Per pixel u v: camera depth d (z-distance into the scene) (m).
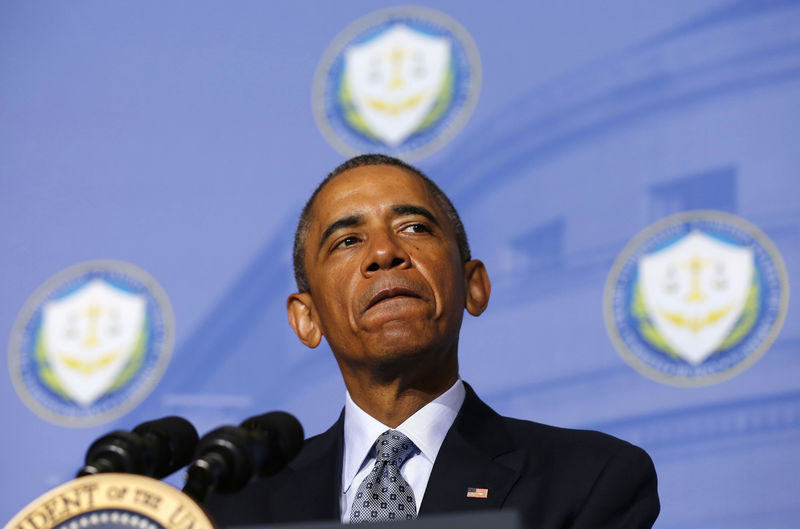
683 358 10.92
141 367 13.04
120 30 14.61
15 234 14.06
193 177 13.64
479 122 12.39
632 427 10.91
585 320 11.37
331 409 12.02
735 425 10.56
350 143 13.02
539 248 11.75
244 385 12.55
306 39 13.65
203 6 14.31
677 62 11.73
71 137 14.33
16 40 14.94
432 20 12.98
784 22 11.44
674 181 11.40
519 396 11.38
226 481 4.14
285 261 12.93
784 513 10.22
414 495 6.26
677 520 10.50
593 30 12.19
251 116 13.62
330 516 6.33
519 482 6.21
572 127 11.97
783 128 11.19
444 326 6.46
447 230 6.82
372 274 6.42
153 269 13.41
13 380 13.43
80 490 3.33
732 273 10.95
